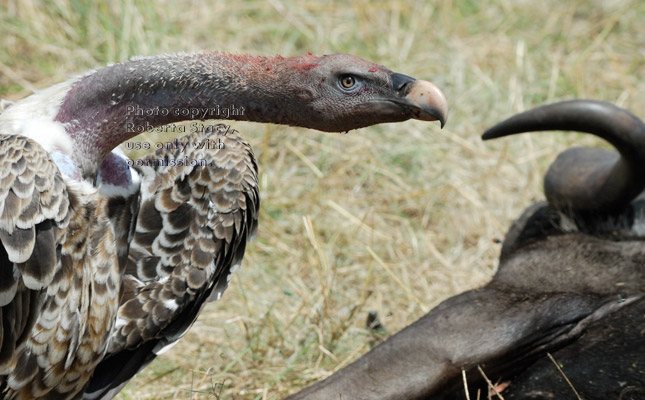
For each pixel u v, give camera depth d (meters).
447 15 15.34
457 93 13.76
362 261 11.05
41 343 6.15
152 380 8.97
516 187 12.32
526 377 7.57
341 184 12.27
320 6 15.27
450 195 12.18
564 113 8.45
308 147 12.66
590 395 7.26
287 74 6.67
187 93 6.57
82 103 6.41
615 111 8.25
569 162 8.81
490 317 7.82
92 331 6.48
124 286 7.18
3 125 6.39
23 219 5.84
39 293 6.05
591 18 15.89
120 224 6.80
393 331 9.84
